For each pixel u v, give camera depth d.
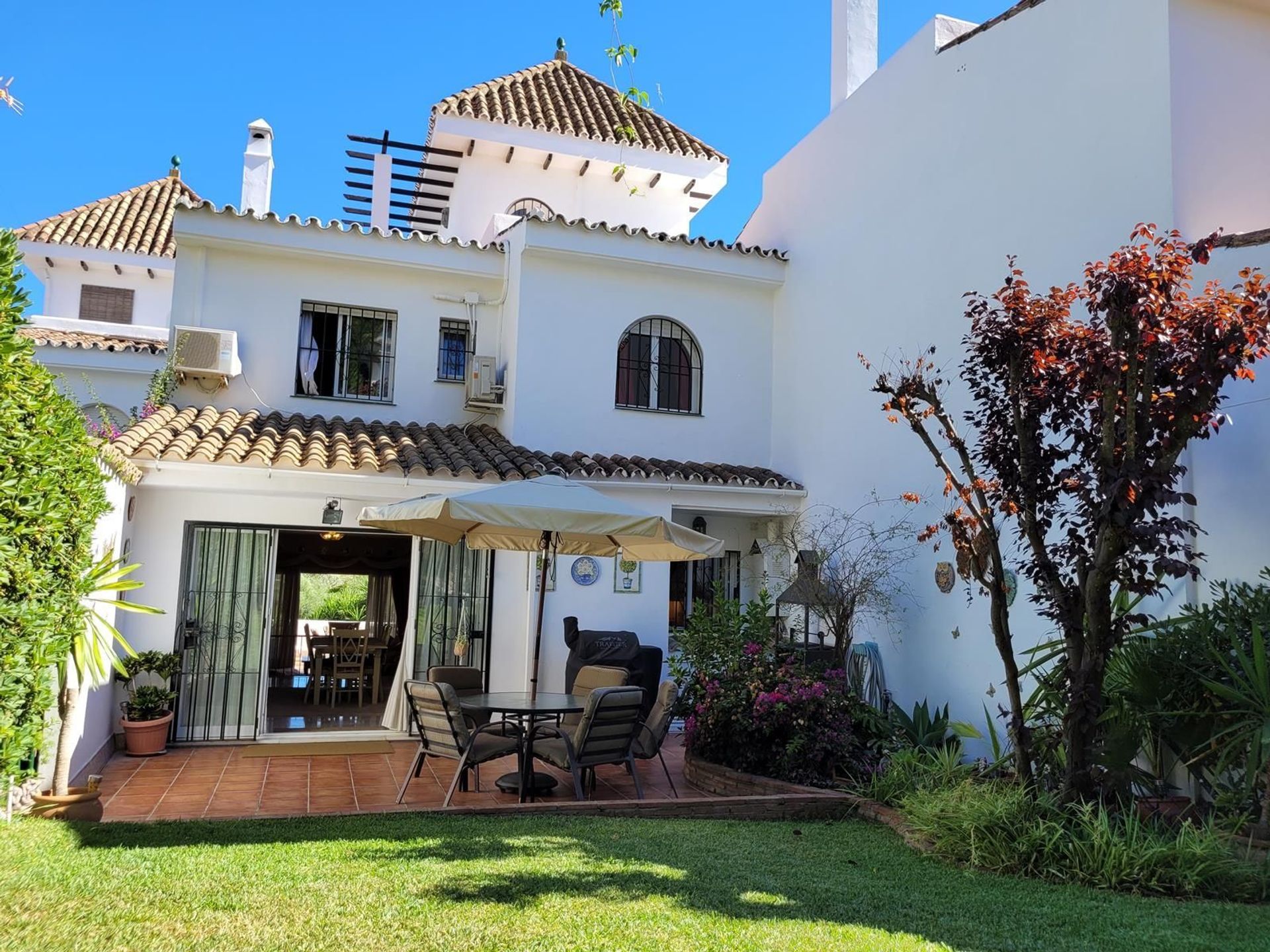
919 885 5.66
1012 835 6.21
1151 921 4.95
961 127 10.82
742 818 7.78
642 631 12.75
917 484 11.05
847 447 12.67
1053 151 9.41
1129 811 6.52
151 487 10.87
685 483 12.98
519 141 18.88
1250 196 8.43
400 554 16.31
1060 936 4.70
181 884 5.01
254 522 11.45
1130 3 8.61
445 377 14.37
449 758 8.79
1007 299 6.87
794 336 14.49
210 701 11.20
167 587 11.02
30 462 5.53
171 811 7.91
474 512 8.31
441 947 4.27
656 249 14.20
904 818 7.30
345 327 14.01
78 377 15.09
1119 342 6.09
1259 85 8.61
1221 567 7.38
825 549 12.37
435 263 14.05
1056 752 7.24
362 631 15.70
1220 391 7.39
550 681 12.21
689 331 14.62
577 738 8.39
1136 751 7.04
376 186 19.45
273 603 11.79
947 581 10.34
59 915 4.46
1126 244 8.46
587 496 9.09
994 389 7.25
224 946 4.19
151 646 10.87
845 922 4.86
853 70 13.74
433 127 18.86
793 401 14.34
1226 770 6.74
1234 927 4.86
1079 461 8.23
